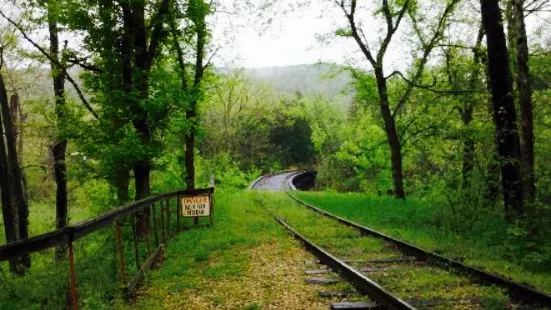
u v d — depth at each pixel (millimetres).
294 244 11039
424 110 21281
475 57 17484
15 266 12383
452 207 12133
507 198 11430
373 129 33250
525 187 11320
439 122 19797
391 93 23688
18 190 17156
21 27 13602
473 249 9555
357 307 6148
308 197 24797
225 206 19469
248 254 10008
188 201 14164
